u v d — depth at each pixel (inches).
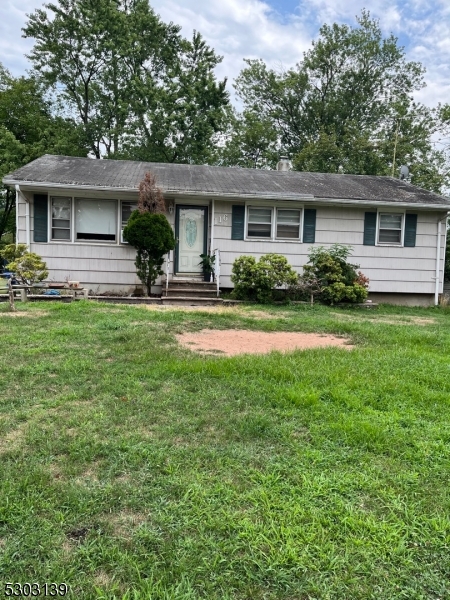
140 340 238.1
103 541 79.3
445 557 78.0
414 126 1032.8
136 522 85.0
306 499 93.7
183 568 73.4
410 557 77.7
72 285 411.8
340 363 204.4
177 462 107.7
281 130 1254.9
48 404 143.9
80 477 100.5
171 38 1023.0
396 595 69.3
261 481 100.1
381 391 164.2
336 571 73.8
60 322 283.7
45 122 901.8
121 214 464.1
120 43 944.9
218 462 108.0
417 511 90.8
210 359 201.6
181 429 126.5
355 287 448.8
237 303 434.9
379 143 1002.7
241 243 479.2
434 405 152.5
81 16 943.7
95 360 197.0
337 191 495.2
